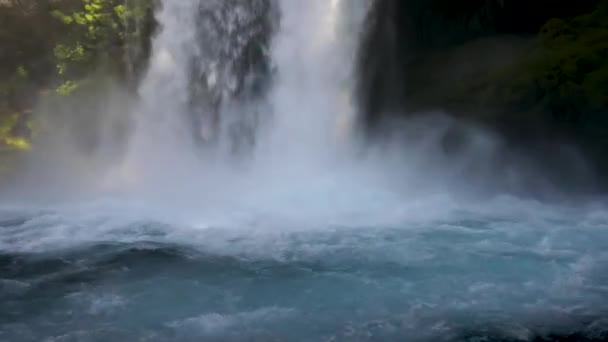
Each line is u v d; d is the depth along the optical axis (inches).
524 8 764.0
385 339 299.3
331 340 298.4
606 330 305.6
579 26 717.9
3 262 408.5
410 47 761.6
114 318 324.8
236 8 709.9
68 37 782.5
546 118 632.4
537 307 330.3
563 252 413.1
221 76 720.3
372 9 723.4
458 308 330.3
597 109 614.2
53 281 374.6
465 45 768.3
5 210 556.7
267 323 317.1
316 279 372.5
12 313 331.0
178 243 446.6
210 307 336.8
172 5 738.2
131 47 762.8
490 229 466.6
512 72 680.4
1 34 766.5
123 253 424.8
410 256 408.5
